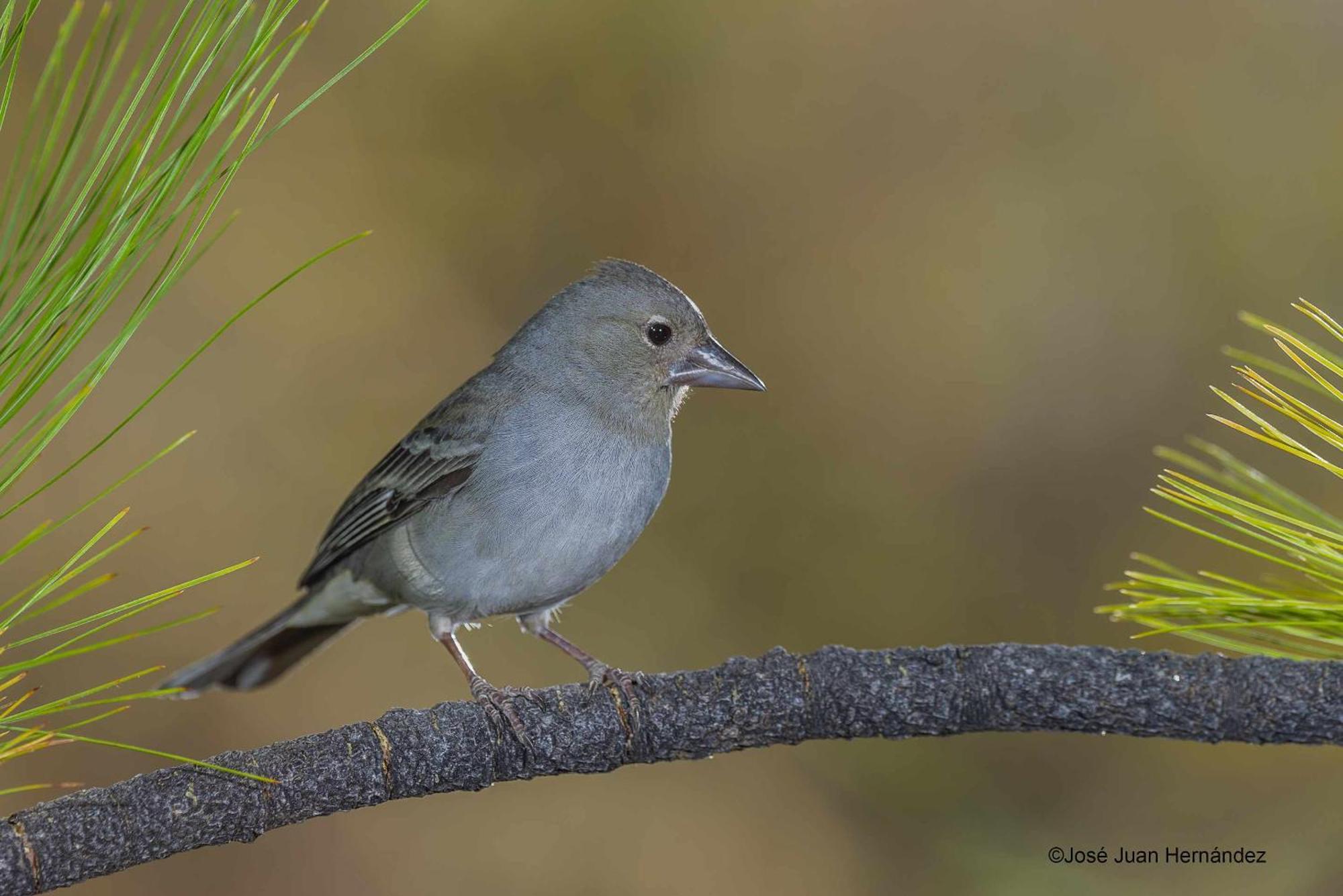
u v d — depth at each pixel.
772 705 5.82
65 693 11.85
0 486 3.87
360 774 5.46
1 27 3.93
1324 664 5.30
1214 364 13.27
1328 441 4.36
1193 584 4.67
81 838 4.94
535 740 5.77
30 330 3.91
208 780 5.17
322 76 13.56
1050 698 5.53
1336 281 13.31
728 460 13.45
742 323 13.70
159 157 3.97
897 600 12.88
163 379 12.91
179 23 3.90
